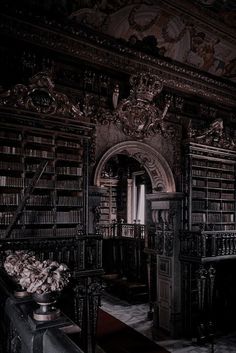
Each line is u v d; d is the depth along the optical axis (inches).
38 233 328.5
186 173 455.2
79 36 370.6
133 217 761.0
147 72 418.9
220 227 490.6
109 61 404.5
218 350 394.0
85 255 342.0
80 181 362.9
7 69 335.6
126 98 413.1
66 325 130.2
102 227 714.2
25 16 330.3
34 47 354.3
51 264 150.4
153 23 395.2
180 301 438.0
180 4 375.6
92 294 349.1
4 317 178.5
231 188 518.3
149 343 405.1
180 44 434.3
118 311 527.2
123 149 403.5
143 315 508.1
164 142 445.7
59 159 349.1
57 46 364.2
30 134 334.0
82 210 359.3
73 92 377.4
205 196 476.7
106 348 386.6
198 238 411.2
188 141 452.8
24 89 319.0
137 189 761.0
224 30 428.1
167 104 434.9
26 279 139.9
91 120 376.5
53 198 341.7
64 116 345.7
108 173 796.0
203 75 485.1
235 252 439.2
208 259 406.9
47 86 333.7
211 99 515.8
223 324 465.7
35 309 151.1
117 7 358.9
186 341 417.7
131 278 635.5
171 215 442.9
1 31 328.5
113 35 388.8
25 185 324.2
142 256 610.9
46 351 119.0
